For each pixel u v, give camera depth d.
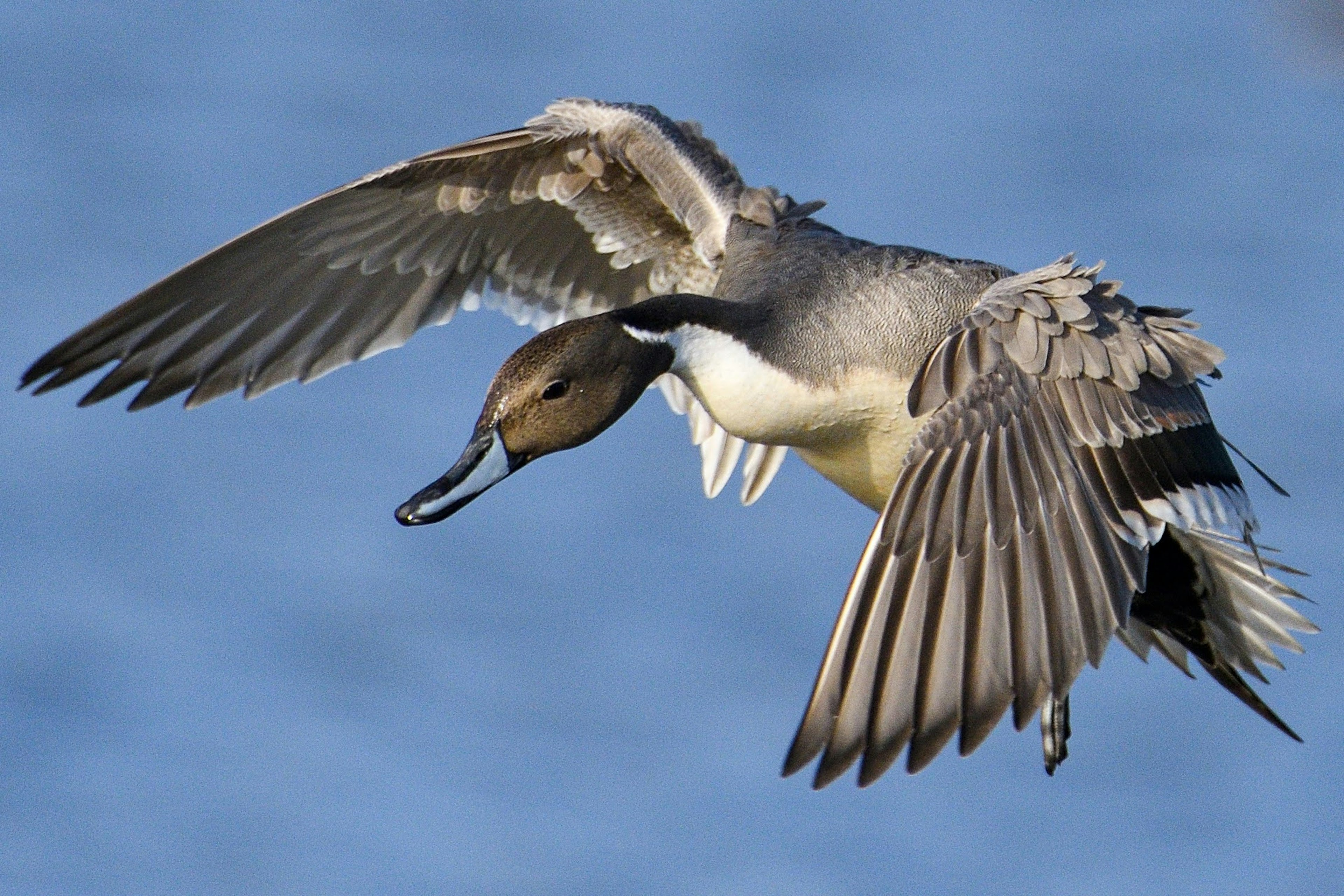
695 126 11.38
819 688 7.56
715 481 11.73
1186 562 10.05
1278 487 10.11
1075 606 7.84
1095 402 8.31
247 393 10.72
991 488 8.02
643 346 9.38
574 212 11.08
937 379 8.30
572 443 9.38
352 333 10.92
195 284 10.35
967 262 9.96
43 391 10.22
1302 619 9.91
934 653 7.65
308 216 10.48
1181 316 9.00
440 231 10.91
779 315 9.68
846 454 9.72
